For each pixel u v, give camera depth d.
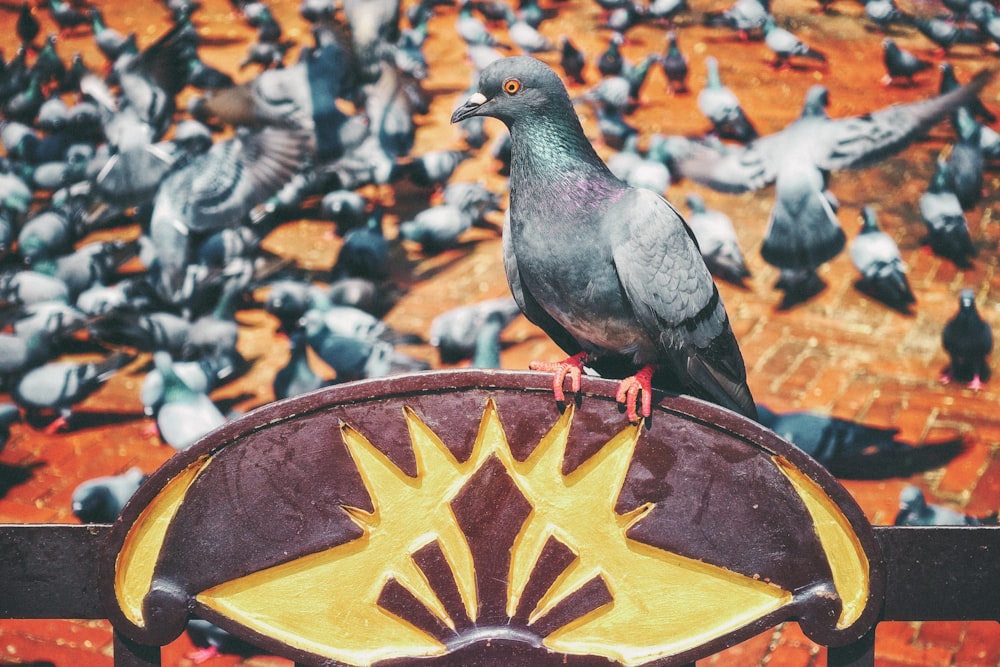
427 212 4.41
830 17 7.17
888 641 2.48
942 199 4.30
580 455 1.42
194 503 1.41
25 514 2.98
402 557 1.43
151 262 4.05
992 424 3.35
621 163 4.55
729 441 1.41
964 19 6.96
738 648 2.46
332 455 1.42
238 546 1.42
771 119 5.68
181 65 4.79
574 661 1.44
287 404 1.41
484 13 6.88
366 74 4.95
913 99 5.91
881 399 3.49
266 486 1.42
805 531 1.42
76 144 5.07
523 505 1.42
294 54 6.70
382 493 1.42
